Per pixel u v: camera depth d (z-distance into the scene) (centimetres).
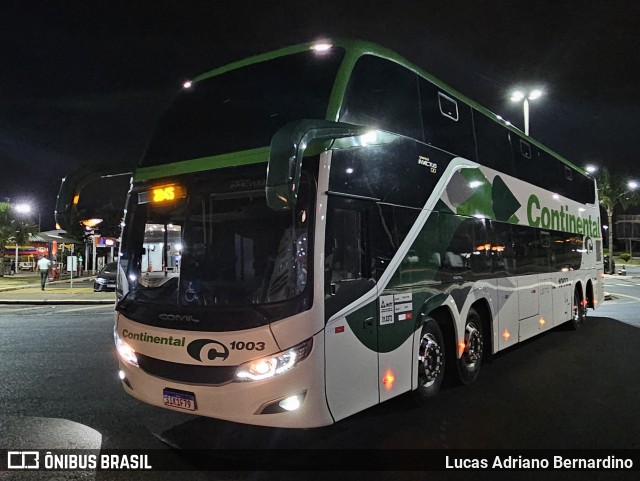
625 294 2447
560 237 1107
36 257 5294
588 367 829
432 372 625
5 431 538
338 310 457
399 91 580
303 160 462
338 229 466
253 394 430
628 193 4316
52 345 1035
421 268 584
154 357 481
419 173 594
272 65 538
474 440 510
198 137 534
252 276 458
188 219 498
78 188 577
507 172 854
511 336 829
